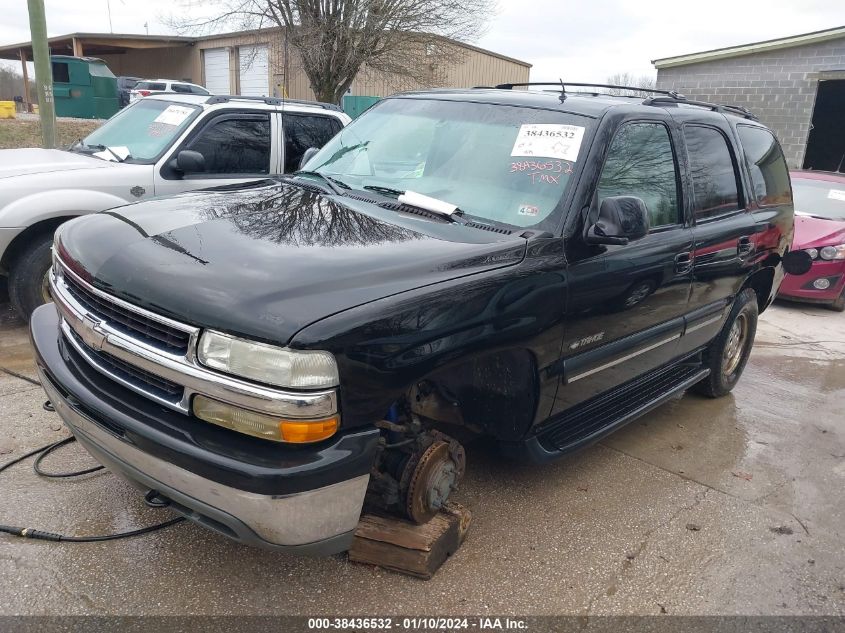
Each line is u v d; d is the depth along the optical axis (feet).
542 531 11.16
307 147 21.29
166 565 9.46
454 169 11.55
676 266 12.63
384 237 9.31
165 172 18.33
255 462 7.20
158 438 7.53
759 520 12.25
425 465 9.25
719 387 17.58
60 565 9.25
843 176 33.14
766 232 16.24
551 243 10.04
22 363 15.51
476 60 83.66
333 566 9.75
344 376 7.37
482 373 9.95
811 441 15.93
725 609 9.79
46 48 27.35
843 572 10.95
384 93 73.41
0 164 17.43
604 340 11.34
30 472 11.28
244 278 7.70
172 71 98.58
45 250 16.51
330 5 56.65
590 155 10.88
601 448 14.49
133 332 8.05
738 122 16.05
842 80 53.88
